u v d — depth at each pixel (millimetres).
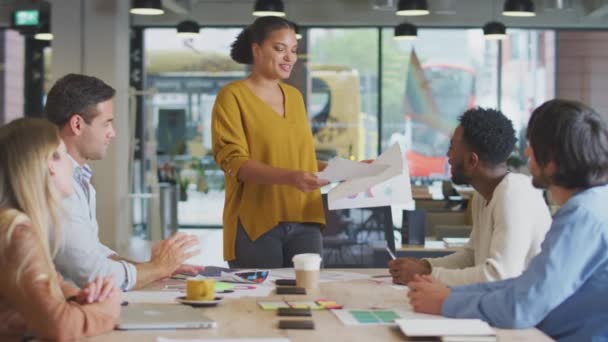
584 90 12625
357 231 4387
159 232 11797
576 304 2436
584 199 2406
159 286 3014
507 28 12602
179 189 12867
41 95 12453
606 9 11852
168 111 12820
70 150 3094
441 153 12734
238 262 3770
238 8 12477
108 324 2240
